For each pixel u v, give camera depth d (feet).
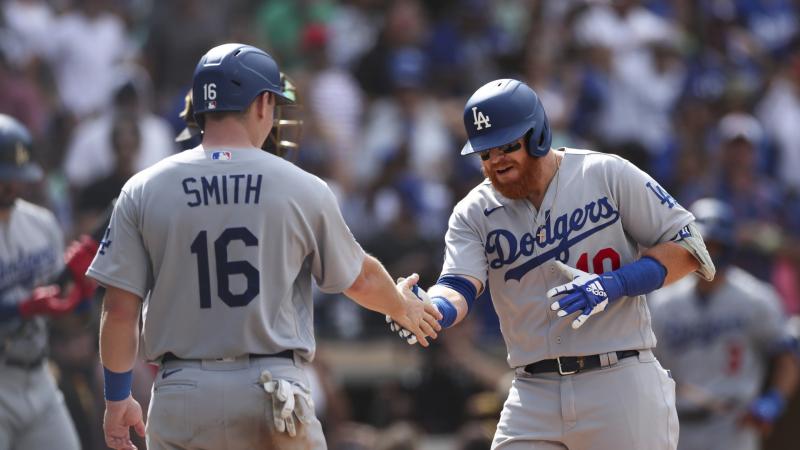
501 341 120.67
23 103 127.03
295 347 50.80
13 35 139.54
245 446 50.03
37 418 68.18
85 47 142.10
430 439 110.73
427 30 161.48
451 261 56.13
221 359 49.98
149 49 148.36
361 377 121.80
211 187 50.03
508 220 55.57
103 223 65.05
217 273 49.80
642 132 150.82
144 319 51.55
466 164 133.08
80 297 65.62
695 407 91.81
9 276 68.85
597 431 54.44
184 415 49.85
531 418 55.67
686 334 92.32
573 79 151.74
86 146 120.57
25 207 70.85
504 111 53.01
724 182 132.87
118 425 52.37
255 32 151.64
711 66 165.78
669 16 173.17
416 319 53.47
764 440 101.04
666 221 54.19
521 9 173.47
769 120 156.15
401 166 131.13
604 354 54.44
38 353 67.92
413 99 143.43
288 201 50.16
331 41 152.66
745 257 123.54
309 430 50.96
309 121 136.56
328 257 51.37
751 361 92.27
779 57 175.73
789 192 150.41
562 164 55.42
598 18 157.99
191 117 57.41
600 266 54.70
